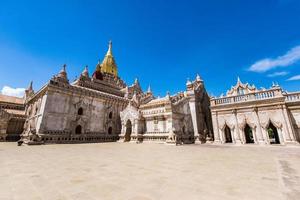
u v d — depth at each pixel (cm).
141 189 528
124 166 882
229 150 1744
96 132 3575
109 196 470
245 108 2745
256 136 2564
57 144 2650
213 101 3161
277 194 478
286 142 2277
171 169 809
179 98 3597
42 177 665
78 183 591
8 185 566
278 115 2425
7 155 1278
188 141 3253
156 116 3319
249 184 572
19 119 3819
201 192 499
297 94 2412
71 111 3234
